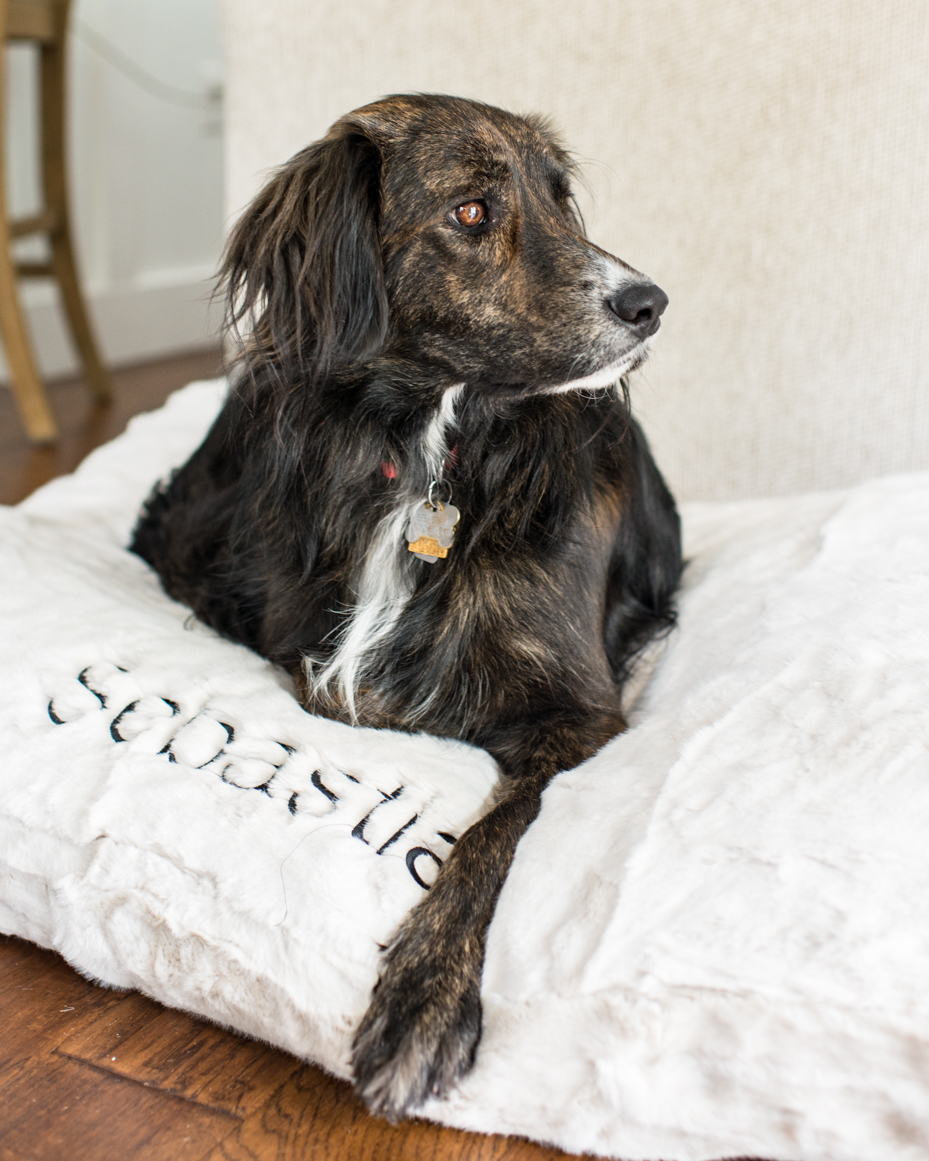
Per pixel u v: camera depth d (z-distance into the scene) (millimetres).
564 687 1795
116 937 1500
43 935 1601
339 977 1358
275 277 1764
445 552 1798
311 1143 1323
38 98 4555
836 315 2742
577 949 1284
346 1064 1339
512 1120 1299
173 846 1481
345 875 1423
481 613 1796
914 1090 1135
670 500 2293
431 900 1409
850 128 2605
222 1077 1419
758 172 2727
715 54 2689
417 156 1727
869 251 2666
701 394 2947
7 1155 1302
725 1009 1182
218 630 2105
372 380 1815
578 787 1562
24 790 1583
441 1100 1291
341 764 1606
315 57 3023
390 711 1835
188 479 2479
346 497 1857
